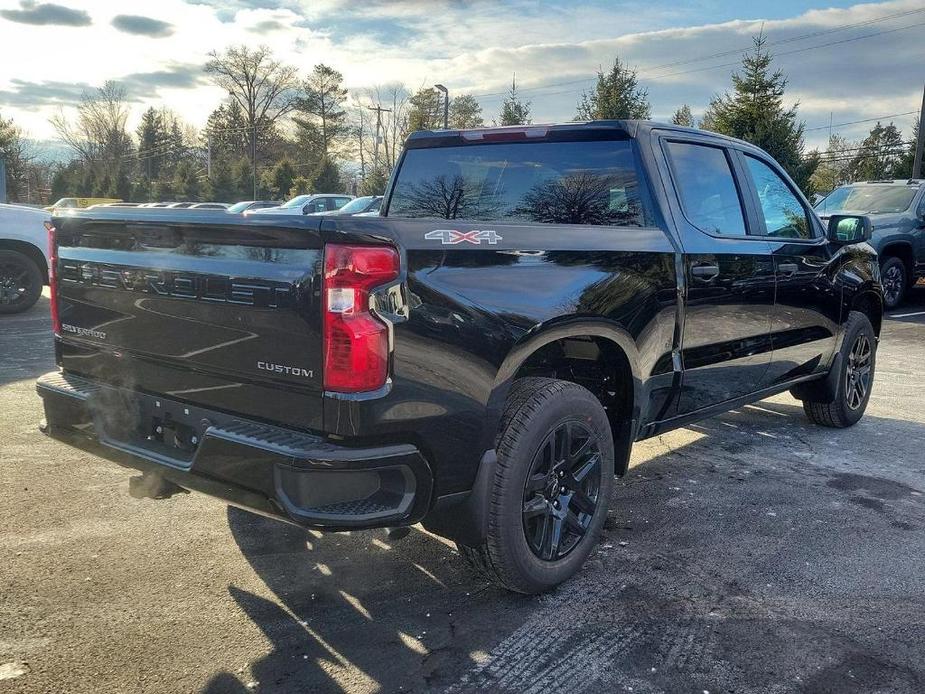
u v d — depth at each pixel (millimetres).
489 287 2695
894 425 5875
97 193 67375
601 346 3350
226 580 3176
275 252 2461
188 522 3727
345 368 2350
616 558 3479
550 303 2877
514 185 4070
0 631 2725
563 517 3100
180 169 61219
